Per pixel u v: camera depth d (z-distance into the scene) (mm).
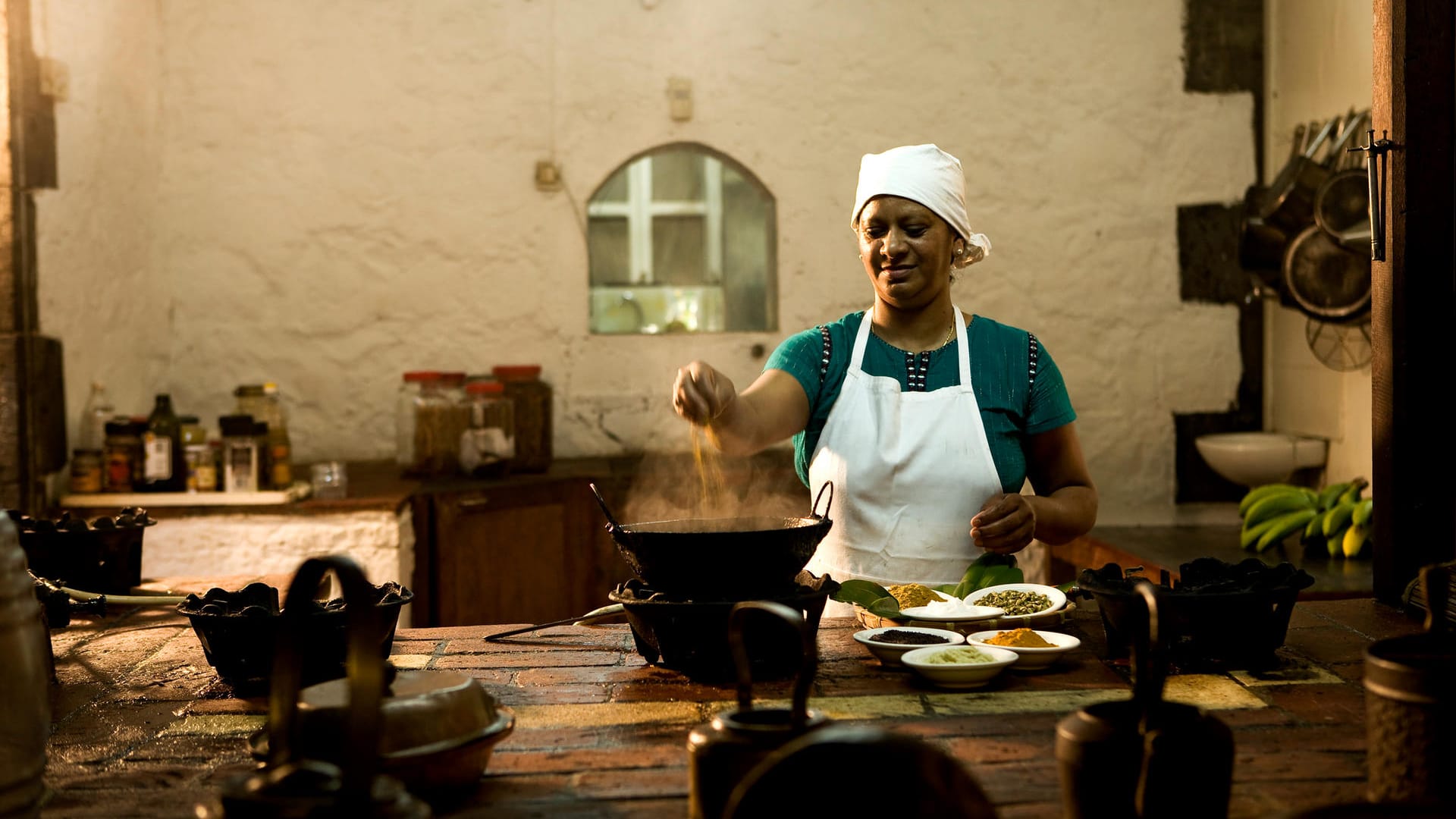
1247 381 5379
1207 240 5332
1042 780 1280
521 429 4652
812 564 2463
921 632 1786
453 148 5148
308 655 1670
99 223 4469
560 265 5211
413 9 5113
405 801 1007
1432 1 2084
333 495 4078
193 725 1572
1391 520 2146
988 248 2434
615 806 1242
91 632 2162
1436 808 908
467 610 4301
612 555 4809
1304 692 1582
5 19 3822
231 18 5035
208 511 3988
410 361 5164
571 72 5176
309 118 5082
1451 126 2107
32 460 3895
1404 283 2107
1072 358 5324
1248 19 5285
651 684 1692
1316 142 4551
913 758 874
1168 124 5297
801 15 5219
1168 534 4957
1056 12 5262
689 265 6164
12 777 1132
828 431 2410
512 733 1441
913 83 5246
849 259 5270
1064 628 1985
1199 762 1054
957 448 2344
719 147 5215
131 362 4773
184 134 5043
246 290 5086
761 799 891
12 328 3844
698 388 2018
